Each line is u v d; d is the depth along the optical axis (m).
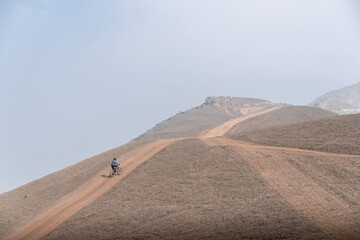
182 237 20.59
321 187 26.94
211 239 19.48
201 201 27.66
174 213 25.92
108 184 37.72
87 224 27.12
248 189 28.38
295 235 18.12
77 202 34.38
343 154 35.47
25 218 34.12
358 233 17.73
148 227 23.77
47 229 28.86
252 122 127.25
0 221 34.97
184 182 33.03
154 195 31.06
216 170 34.81
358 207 22.12
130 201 30.70
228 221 22.27
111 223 26.12
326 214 21.20
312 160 33.94
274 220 21.08
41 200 39.22
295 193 25.98
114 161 40.44
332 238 17.14
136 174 38.53
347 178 28.23
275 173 31.47
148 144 56.16
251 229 20.14
